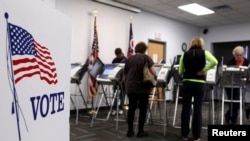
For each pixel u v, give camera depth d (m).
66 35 0.66
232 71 3.17
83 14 5.30
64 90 0.65
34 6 0.49
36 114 0.49
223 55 8.27
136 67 2.99
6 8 0.40
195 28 8.52
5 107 0.39
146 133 3.24
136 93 2.98
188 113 2.98
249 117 4.44
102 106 5.41
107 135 3.21
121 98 4.17
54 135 0.58
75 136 3.13
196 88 2.86
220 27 8.21
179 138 3.12
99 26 5.59
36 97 0.49
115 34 5.94
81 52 5.27
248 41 7.68
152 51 6.99
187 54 2.91
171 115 4.78
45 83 0.54
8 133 0.40
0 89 0.38
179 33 7.85
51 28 0.57
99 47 5.59
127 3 5.96
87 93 5.27
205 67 2.83
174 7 6.23
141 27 6.59
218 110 4.14
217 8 6.21
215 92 3.97
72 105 5.03
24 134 0.44
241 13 6.63
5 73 0.39
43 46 0.53
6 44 0.39
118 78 3.54
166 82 3.28
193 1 5.67
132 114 3.13
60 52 0.62
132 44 6.04
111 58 5.86
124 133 3.32
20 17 0.44
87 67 4.04
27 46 0.46
